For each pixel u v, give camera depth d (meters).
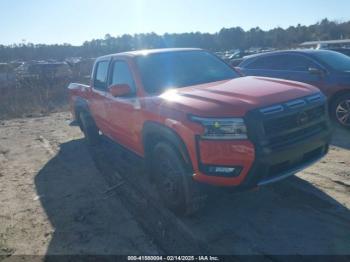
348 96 6.55
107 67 5.40
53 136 8.30
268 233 3.37
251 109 3.10
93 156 6.38
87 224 3.86
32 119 11.27
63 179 5.31
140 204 4.23
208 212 3.85
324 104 3.72
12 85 16.52
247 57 8.75
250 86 3.81
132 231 3.64
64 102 14.73
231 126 3.06
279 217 3.64
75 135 8.22
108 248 3.37
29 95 15.13
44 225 3.91
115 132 5.25
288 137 3.26
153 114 3.78
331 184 4.30
